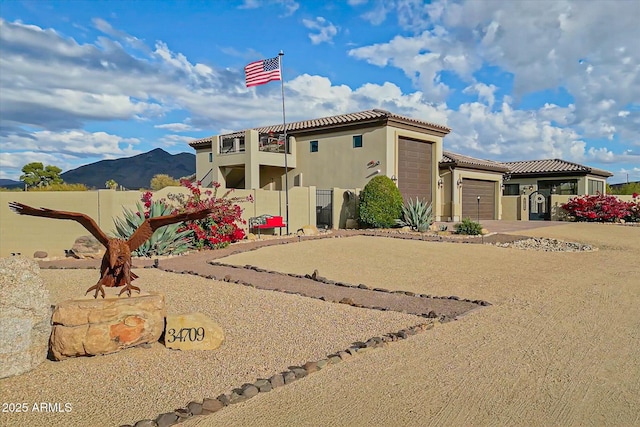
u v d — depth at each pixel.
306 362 5.12
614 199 29.25
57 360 5.01
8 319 4.57
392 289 9.30
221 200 15.25
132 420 3.80
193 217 5.45
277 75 21.83
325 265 11.89
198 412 3.92
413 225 21.45
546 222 28.52
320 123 26.38
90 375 4.66
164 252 13.35
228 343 5.73
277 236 18.44
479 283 9.92
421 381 4.63
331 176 25.94
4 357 4.53
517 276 10.79
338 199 23.00
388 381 4.62
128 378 4.62
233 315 6.96
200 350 5.45
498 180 32.25
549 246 17.27
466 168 28.84
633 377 4.77
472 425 3.77
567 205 30.33
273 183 28.80
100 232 5.37
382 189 21.94
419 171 26.44
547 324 6.72
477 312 7.39
